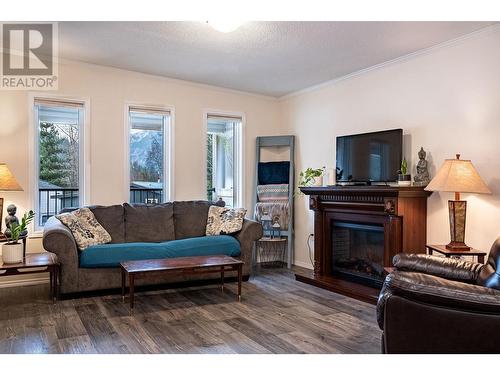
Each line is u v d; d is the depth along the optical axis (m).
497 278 2.30
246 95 5.95
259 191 5.91
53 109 4.72
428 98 4.00
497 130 3.41
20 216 4.36
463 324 1.86
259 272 5.29
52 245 3.79
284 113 6.16
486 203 3.51
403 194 3.82
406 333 1.95
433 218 3.95
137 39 3.83
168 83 5.28
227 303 3.84
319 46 3.96
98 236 4.28
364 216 4.36
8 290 4.23
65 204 4.82
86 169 4.75
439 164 3.89
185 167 5.43
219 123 5.95
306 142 5.71
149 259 4.11
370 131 4.68
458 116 3.72
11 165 4.32
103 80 4.83
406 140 4.23
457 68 3.73
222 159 5.95
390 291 2.03
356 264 4.68
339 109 5.13
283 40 3.80
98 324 3.21
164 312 3.54
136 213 4.75
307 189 4.96
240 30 3.57
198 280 4.55
